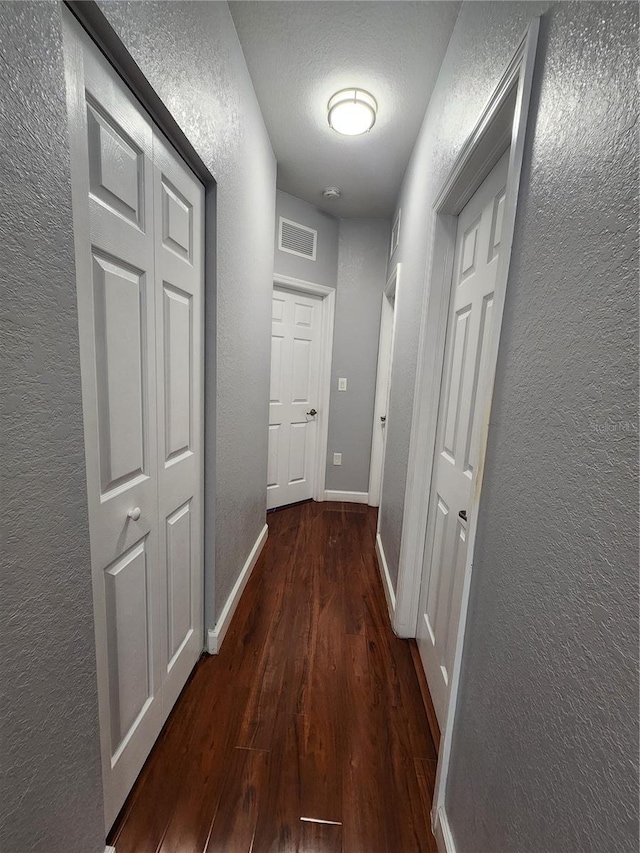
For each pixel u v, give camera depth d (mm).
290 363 3221
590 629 502
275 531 2908
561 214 612
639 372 434
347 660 1615
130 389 946
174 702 1337
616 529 463
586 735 498
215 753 1191
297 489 3480
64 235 640
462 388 1319
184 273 1221
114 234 845
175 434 1223
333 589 2152
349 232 3277
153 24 885
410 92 1674
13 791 604
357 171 2428
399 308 2289
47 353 619
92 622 775
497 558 787
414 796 1098
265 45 1511
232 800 1061
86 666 767
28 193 559
